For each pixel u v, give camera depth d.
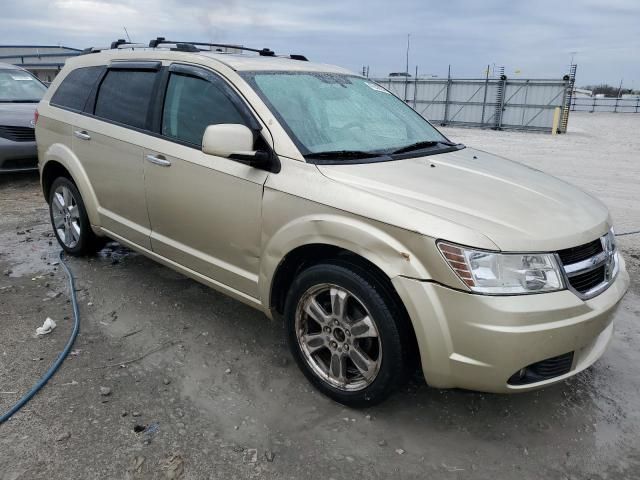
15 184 8.03
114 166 4.03
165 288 4.34
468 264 2.37
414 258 2.46
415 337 2.64
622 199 8.52
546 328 2.38
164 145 3.58
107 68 4.32
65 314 3.86
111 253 5.10
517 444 2.69
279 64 3.67
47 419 2.74
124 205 4.05
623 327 3.93
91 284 4.37
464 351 2.42
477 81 27.77
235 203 3.15
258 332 3.69
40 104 4.97
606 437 2.76
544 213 2.70
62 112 4.62
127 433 2.66
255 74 3.38
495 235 2.41
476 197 2.75
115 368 3.22
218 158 3.25
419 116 4.22
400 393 3.08
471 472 2.50
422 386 3.15
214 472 2.44
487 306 2.34
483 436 2.74
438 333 2.44
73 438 2.62
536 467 2.54
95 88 4.37
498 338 2.34
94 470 2.43
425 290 2.43
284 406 2.92
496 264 2.37
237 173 3.12
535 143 18.62
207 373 3.20
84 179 4.39
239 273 3.27
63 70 4.90
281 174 2.96
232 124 3.09
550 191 3.08
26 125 7.53
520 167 3.67
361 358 2.77
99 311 3.92
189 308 4.00
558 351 2.45
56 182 4.84
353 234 2.60
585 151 15.91
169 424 2.74
